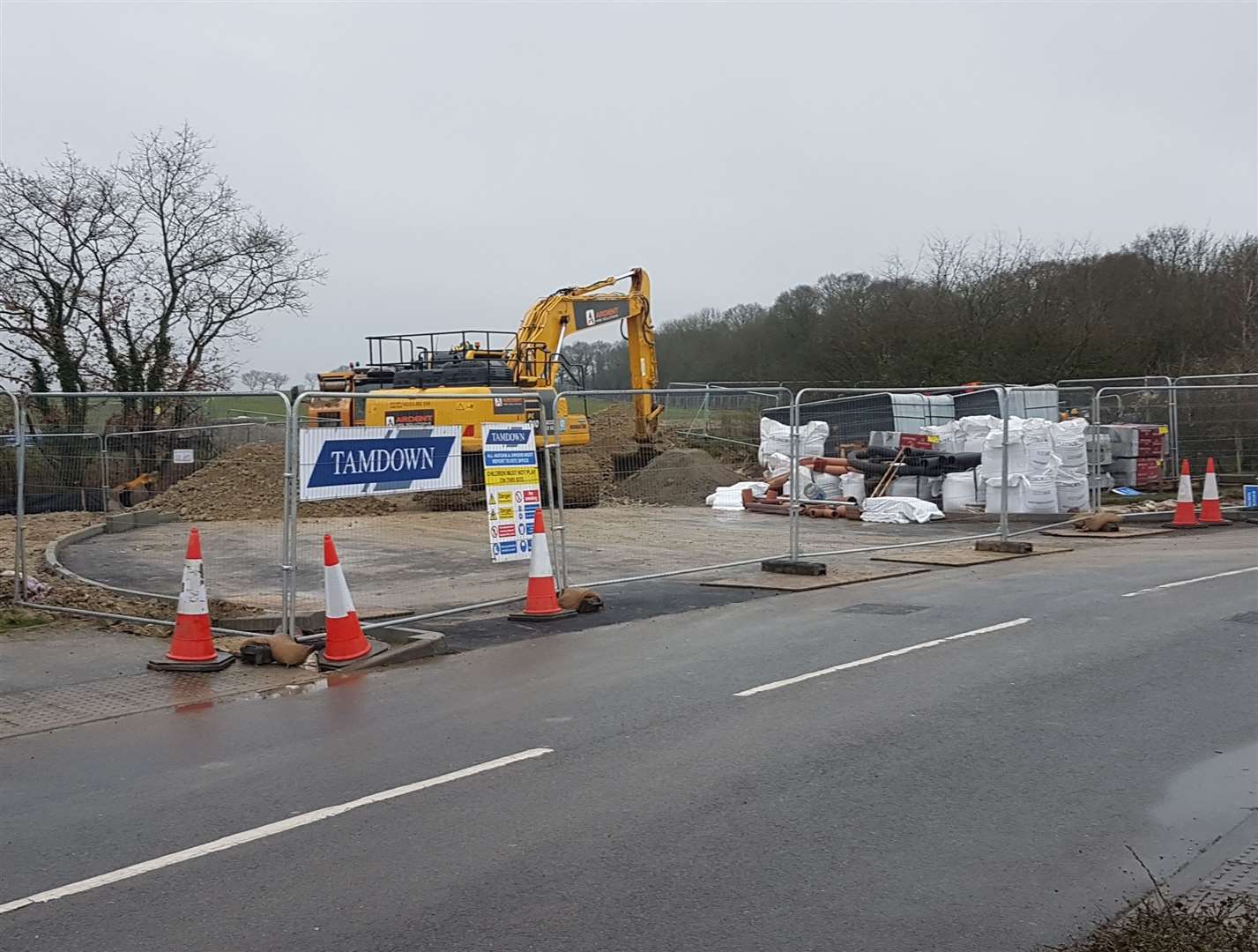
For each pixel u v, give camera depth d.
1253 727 6.26
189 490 18.31
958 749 5.97
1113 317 35.59
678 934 3.87
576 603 10.65
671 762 5.87
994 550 14.70
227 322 31.67
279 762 6.07
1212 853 4.50
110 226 29.72
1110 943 3.60
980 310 35.47
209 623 8.67
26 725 6.97
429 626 10.19
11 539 17.02
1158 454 22.05
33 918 4.14
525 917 4.04
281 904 4.21
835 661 8.22
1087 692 7.11
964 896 4.14
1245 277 37.78
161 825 5.11
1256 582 11.38
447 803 5.30
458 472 10.01
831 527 19.05
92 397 9.99
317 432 9.02
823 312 43.22
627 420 31.86
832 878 4.32
